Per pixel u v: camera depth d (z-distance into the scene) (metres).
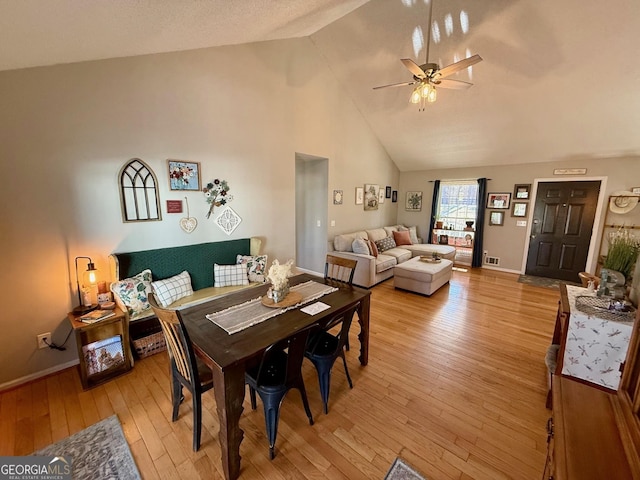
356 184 5.75
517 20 3.00
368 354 2.73
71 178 2.40
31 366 2.34
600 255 4.87
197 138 3.18
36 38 1.61
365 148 5.81
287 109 4.12
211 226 3.43
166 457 1.66
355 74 4.59
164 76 2.86
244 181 3.70
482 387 2.28
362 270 4.72
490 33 3.21
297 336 1.59
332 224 5.30
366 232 5.69
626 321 1.66
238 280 3.45
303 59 4.21
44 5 1.26
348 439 1.79
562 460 0.87
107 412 1.99
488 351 2.80
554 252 5.31
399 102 4.86
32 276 2.28
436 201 6.64
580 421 1.03
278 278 2.17
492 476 1.55
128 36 2.02
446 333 3.18
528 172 5.43
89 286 2.49
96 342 2.27
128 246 2.79
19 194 2.18
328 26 3.89
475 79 3.90
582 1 2.66
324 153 4.86
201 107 3.18
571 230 5.11
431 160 6.25
